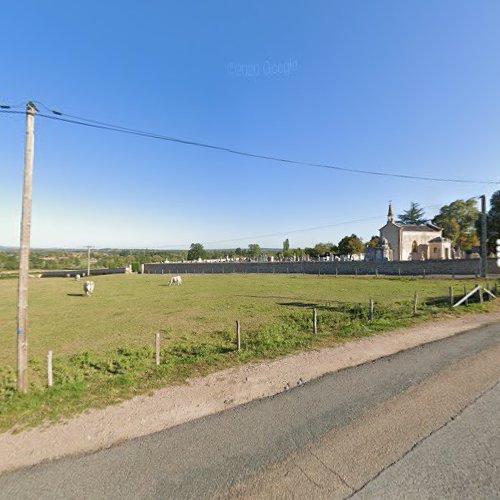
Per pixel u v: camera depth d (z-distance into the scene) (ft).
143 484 11.34
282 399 18.02
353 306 52.37
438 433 13.94
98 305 66.54
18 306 19.44
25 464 12.64
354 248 215.92
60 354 30.66
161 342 34.45
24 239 19.65
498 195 111.96
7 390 20.65
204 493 10.84
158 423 15.66
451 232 196.75
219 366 23.86
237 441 13.92
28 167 19.74
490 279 91.76
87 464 12.56
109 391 19.47
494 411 15.67
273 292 81.46
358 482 11.16
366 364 23.52
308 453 12.90
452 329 33.71
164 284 120.67
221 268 211.82
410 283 94.58
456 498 10.23
